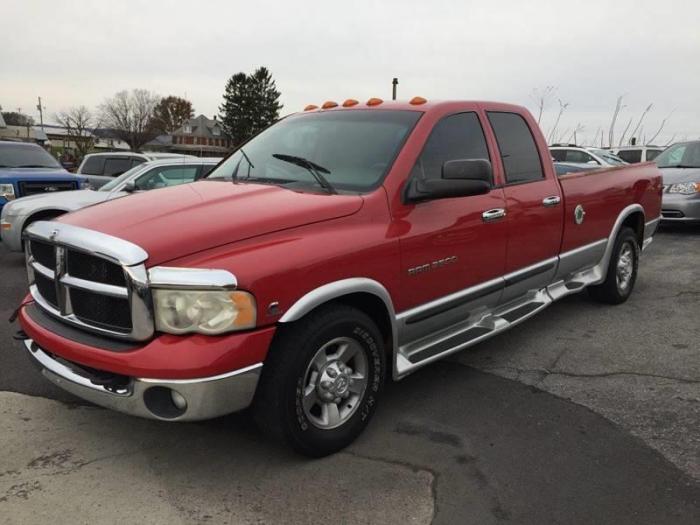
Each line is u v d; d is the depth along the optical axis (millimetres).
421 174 3748
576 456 3268
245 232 2959
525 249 4586
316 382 3145
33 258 3461
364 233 3312
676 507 2826
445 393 4062
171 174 9086
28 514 2727
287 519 2729
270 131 4590
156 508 2793
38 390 4031
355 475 3078
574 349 4910
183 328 2723
